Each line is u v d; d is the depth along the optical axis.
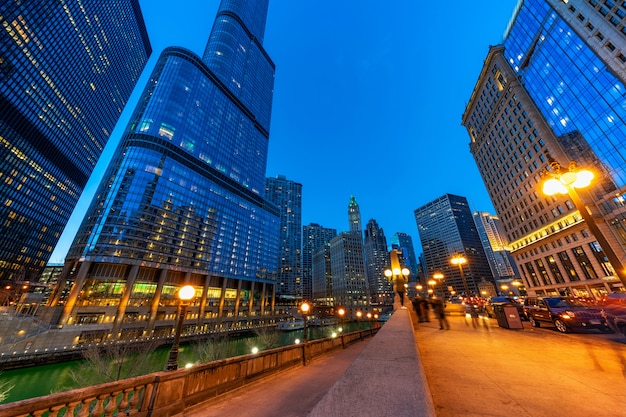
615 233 42.72
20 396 31.00
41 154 99.88
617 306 10.21
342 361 13.64
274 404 7.27
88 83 116.94
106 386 5.19
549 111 55.25
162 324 68.75
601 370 6.06
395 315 11.52
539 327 14.06
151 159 81.44
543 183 8.66
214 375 7.94
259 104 160.38
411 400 2.33
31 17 86.50
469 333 12.46
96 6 114.69
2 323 40.28
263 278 118.31
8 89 83.50
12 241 92.62
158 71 103.06
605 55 43.47
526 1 59.88
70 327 48.75
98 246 65.44
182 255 82.50
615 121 42.75
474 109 82.75
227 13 164.00
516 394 4.70
